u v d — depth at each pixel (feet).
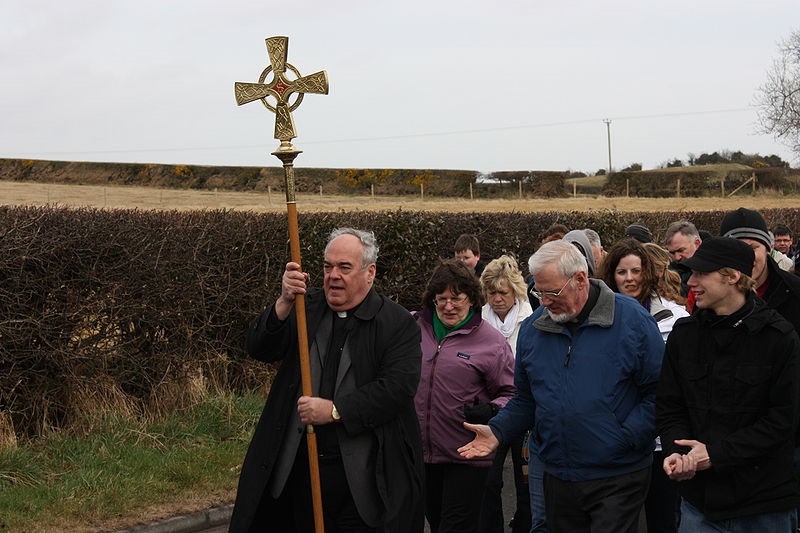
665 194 177.58
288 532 14.76
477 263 29.48
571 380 14.69
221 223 30.86
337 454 13.98
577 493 14.69
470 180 162.30
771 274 17.20
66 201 112.06
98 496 22.12
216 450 25.84
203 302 29.86
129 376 27.91
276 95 14.25
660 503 17.10
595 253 26.58
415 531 14.14
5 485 22.40
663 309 18.30
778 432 12.71
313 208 104.22
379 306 14.52
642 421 14.56
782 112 155.74
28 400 25.18
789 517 13.24
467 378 17.63
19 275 24.53
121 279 27.17
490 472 19.19
